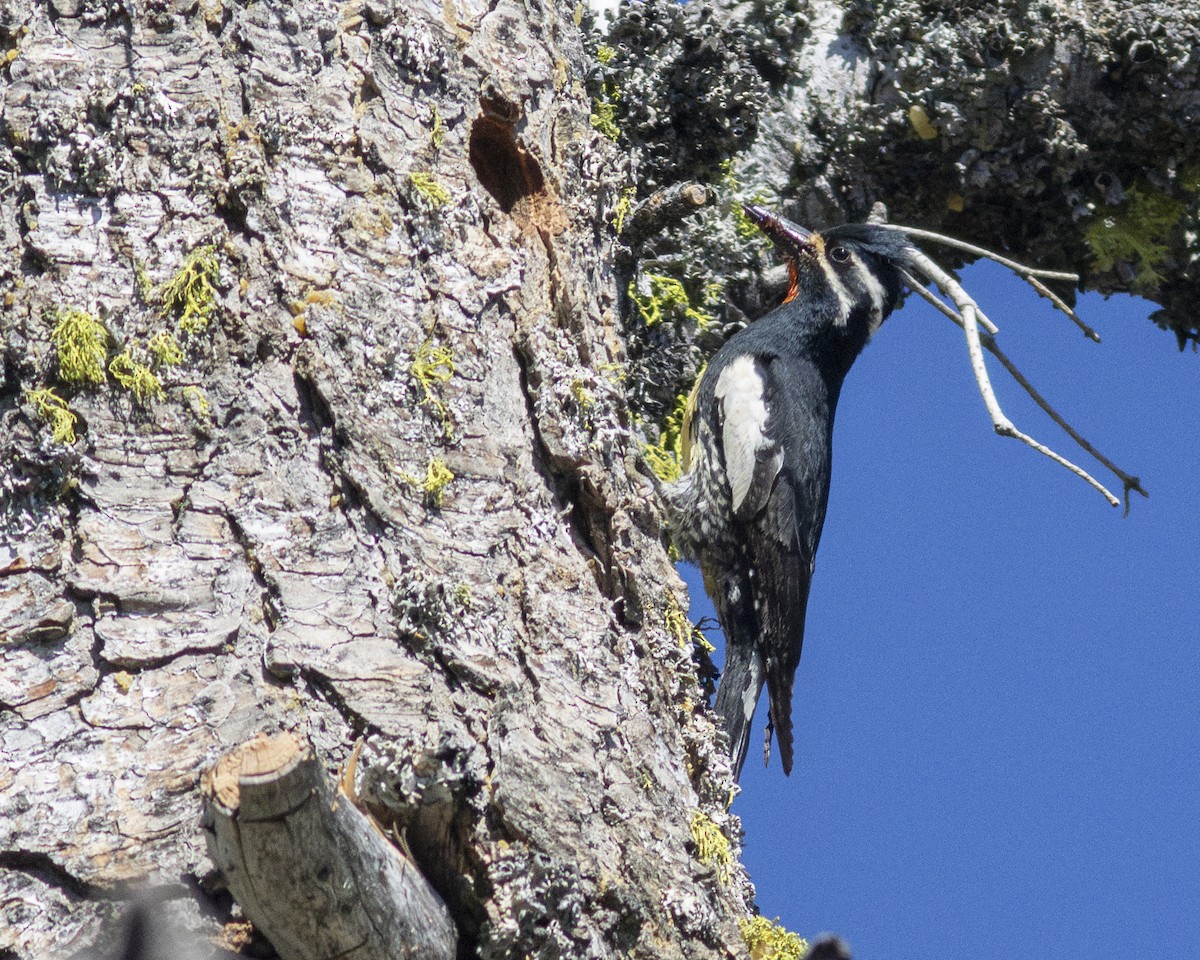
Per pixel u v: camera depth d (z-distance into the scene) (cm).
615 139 1264
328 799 559
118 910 640
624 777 770
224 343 772
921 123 1330
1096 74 1345
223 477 747
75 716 684
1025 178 1345
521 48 970
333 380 776
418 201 854
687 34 1294
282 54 844
